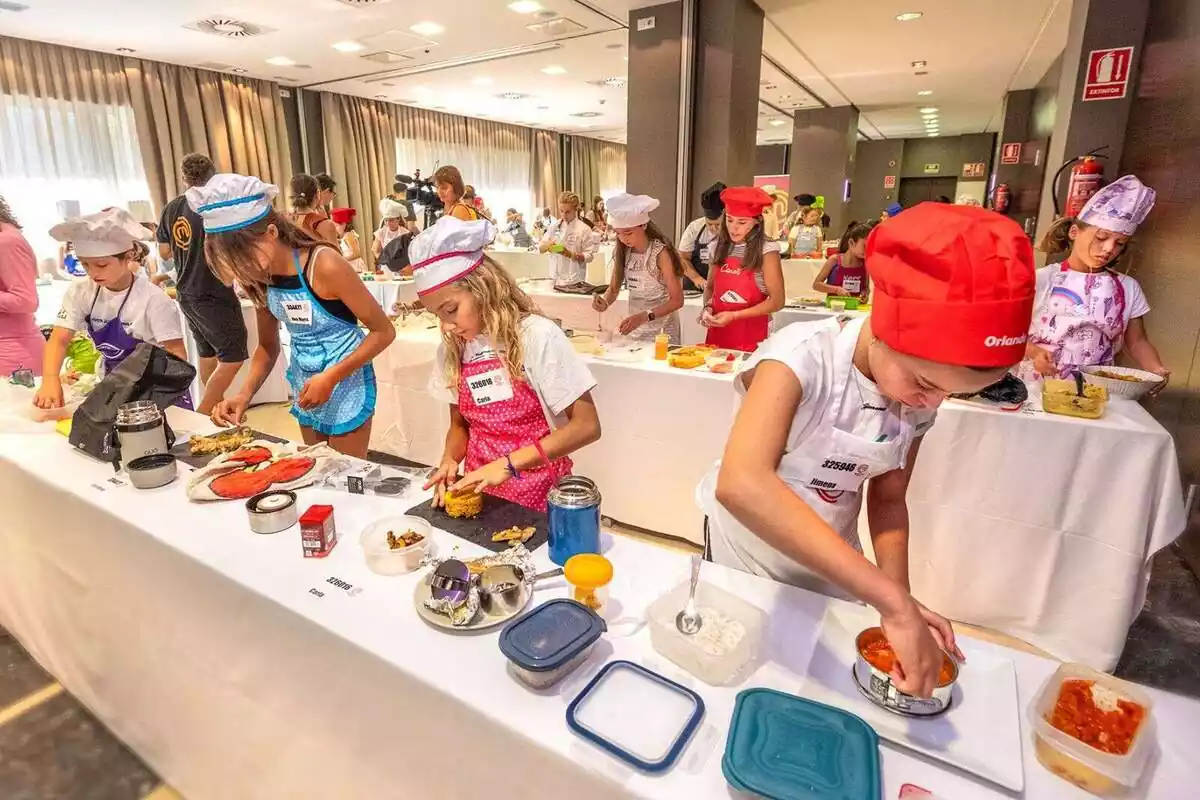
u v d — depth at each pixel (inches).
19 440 64.9
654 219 198.7
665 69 188.7
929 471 76.0
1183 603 89.4
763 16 195.6
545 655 30.7
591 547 41.9
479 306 49.8
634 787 25.8
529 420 54.7
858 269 166.6
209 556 42.8
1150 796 25.1
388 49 240.7
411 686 32.2
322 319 71.5
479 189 433.4
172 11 194.2
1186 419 103.6
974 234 24.1
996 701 30.0
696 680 32.0
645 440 96.2
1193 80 104.7
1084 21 133.2
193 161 115.2
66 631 59.9
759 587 40.0
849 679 32.0
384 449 128.3
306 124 326.0
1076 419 69.0
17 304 91.4
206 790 50.5
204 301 114.3
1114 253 80.8
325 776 39.4
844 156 377.1
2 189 236.1
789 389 31.9
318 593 38.8
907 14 202.7
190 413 75.2
